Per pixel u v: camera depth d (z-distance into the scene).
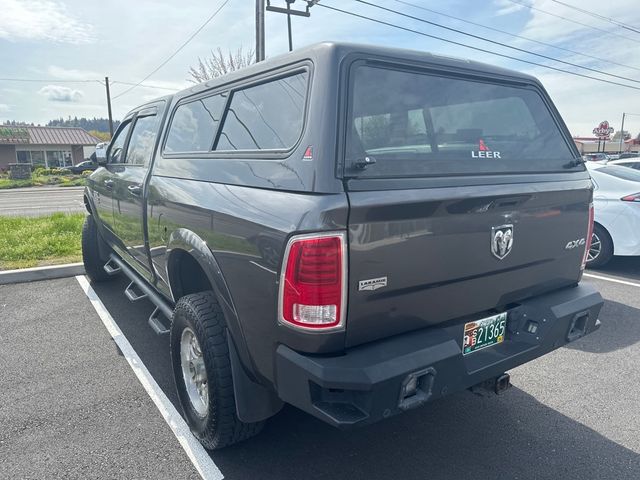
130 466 2.67
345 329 2.00
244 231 2.26
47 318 4.92
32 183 32.34
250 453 2.80
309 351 2.00
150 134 3.99
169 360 3.99
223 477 2.60
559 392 3.53
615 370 3.88
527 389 3.57
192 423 2.88
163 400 3.37
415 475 2.62
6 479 2.56
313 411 2.01
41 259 6.88
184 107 3.50
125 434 2.97
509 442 2.92
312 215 1.92
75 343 4.32
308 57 2.29
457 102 2.58
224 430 2.58
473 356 2.48
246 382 2.48
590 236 3.03
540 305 2.67
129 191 3.96
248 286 2.25
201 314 2.60
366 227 1.96
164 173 3.39
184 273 3.23
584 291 2.92
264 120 2.51
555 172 2.81
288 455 2.78
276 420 3.14
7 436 2.94
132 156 4.33
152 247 3.58
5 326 4.71
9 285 6.03
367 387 1.92
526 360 2.56
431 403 3.37
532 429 3.06
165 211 3.19
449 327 2.37
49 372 3.78
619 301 5.58
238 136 2.72
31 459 2.73
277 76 2.48
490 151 2.62
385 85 2.30
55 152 52.41
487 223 2.35
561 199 2.72
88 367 3.86
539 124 2.98
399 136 2.27
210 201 2.58
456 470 2.66
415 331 2.26
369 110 2.20
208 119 3.10
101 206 5.08
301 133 2.18
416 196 2.08
